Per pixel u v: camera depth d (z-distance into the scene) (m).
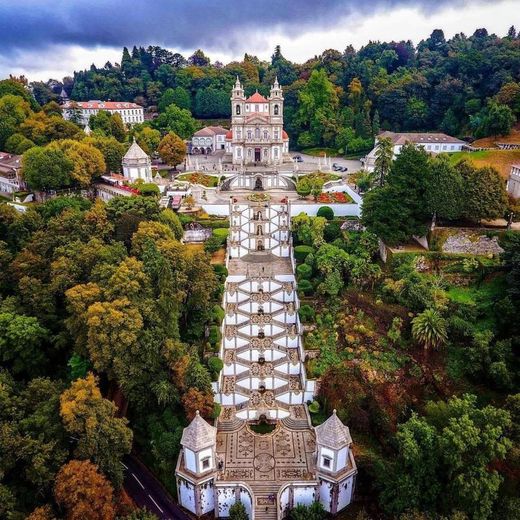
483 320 66.12
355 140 161.12
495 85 148.50
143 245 72.06
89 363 61.91
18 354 62.16
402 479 48.16
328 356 67.69
